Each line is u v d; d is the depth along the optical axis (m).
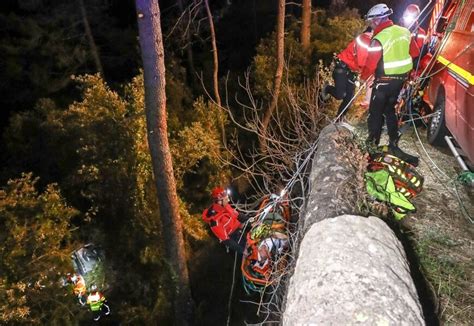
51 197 8.25
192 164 10.19
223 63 18.16
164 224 7.86
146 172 9.14
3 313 6.87
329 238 2.24
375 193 3.07
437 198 4.24
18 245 7.52
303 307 1.90
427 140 5.63
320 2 20.28
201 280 9.34
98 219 9.73
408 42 3.73
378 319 1.72
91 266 9.38
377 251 2.15
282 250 4.14
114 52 17.03
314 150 4.12
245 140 12.14
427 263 3.27
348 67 4.06
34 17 14.73
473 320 2.78
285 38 13.59
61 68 14.80
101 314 9.03
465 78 4.23
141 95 9.14
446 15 5.59
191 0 17.38
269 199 4.81
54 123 9.77
